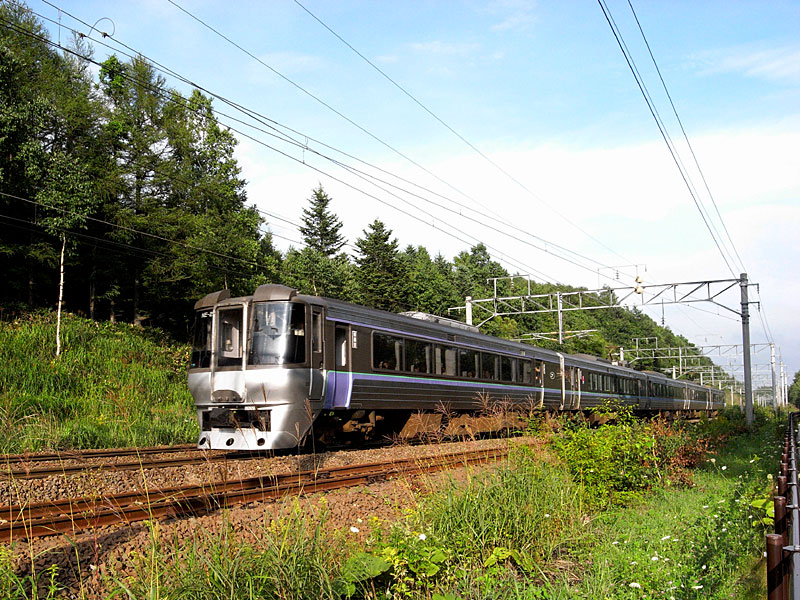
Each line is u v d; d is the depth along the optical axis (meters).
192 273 29.86
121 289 36.59
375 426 15.74
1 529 5.90
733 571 6.24
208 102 35.69
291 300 12.62
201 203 34.31
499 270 78.00
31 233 30.08
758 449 18.75
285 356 12.27
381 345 15.08
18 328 23.09
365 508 7.94
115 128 33.38
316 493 8.61
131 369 23.05
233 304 12.80
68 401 18.38
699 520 8.01
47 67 32.31
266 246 47.81
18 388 18.53
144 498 7.52
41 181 24.33
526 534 6.80
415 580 5.55
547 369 23.94
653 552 6.69
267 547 4.82
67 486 8.84
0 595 4.27
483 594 5.50
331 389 13.27
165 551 5.27
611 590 5.68
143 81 35.44
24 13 33.31
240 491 8.06
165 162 34.84
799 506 5.30
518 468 8.52
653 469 11.20
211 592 4.27
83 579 4.96
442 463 10.31
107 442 14.78
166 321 37.75
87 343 24.36
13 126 23.67
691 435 14.38
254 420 12.12
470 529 6.61
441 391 17.17
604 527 8.15
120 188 32.34
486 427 19.22
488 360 19.92
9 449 12.74
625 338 95.19
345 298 48.62
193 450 13.61
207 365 12.74
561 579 5.95
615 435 10.45
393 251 52.19
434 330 17.34
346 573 4.88
